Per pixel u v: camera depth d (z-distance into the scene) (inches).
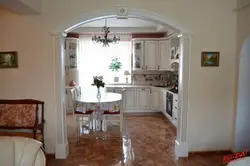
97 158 139.0
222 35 136.9
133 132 192.1
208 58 137.1
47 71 133.6
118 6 130.1
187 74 136.9
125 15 132.3
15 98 135.6
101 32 257.9
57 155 137.9
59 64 133.0
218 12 135.2
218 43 137.2
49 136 138.2
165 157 140.5
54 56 132.4
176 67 227.1
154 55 261.3
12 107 134.8
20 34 131.4
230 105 141.8
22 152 67.0
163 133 189.3
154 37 264.7
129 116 249.9
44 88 134.7
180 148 140.8
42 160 68.7
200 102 139.8
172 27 138.2
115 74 280.4
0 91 134.8
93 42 262.5
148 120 232.7
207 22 135.2
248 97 137.9
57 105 135.5
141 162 133.5
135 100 261.0
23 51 132.4
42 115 134.8
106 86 260.5
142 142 167.8
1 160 65.1
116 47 275.4
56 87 134.3
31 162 66.4
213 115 141.6
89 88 275.9
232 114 142.5
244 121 139.6
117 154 145.4
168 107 225.6
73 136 181.0
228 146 144.9
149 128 203.9
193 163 131.2
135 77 277.4
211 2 134.3
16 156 66.7
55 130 137.6
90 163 132.0
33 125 133.0
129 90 259.4
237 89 137.6
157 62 261.6
